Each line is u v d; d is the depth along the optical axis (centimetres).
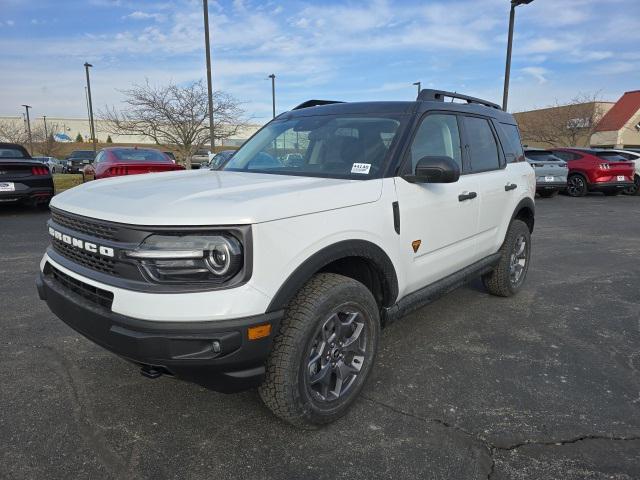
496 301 486
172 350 210
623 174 1595
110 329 221
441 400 295
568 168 1634
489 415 279
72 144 5919
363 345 282
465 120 401
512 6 1614
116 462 233
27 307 436
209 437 254
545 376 327
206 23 1758
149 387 302
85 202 250
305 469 231
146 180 301
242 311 212
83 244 238
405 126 327
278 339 238
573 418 277
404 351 364
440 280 362
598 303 485
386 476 227
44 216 1002
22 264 590
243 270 214
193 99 2111
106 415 272
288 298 229
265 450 244
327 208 249
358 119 349
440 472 230
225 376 224
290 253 229
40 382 306
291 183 272
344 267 290
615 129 4112
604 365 346
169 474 226
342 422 270
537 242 821
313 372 255
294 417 247
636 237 873
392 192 293
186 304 208
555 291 525
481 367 339
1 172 966
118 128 2206
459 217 363
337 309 255
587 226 1001
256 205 220
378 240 279
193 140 2161
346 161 317
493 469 233
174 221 209
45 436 251
